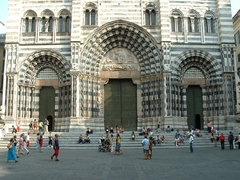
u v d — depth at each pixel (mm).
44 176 14648
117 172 15844
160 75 40844
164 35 41156
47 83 42312
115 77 43250
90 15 42531
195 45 42188
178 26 42781
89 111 40844
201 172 15766
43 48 41500
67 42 41656
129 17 42344
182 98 41875
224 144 32469
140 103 42781
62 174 15234
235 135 36969
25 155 25359
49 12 42750
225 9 43031
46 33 42031
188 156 23734
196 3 43406
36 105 41844
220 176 14531
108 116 43094
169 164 19000
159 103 40594
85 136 36156
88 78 41406
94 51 42344
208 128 39062
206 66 42656
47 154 26250
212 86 42156
